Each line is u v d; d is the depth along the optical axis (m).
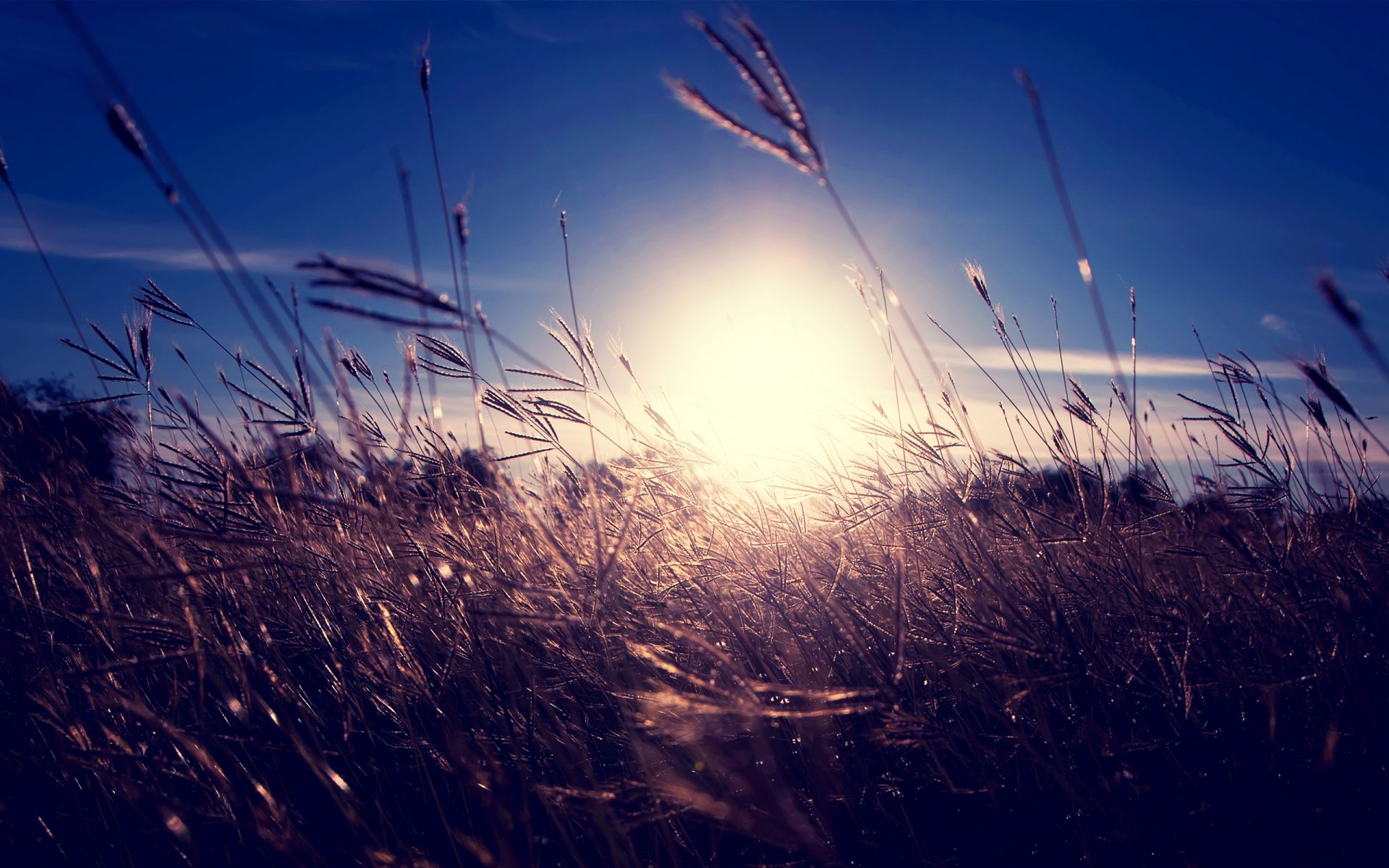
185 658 0.26
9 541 0.31
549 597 0.28
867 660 0.25
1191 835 0.24
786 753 0.30
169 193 0.18
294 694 0.30
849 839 0.27
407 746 0.29
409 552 0.31
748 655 0.29
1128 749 0.25
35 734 0.29
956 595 0.31
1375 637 0.28
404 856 0.24
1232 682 0.27
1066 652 0.25
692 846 0.26
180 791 0.29
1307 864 0.23
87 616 0.25
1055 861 0.25
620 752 0.30
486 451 0.29
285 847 0.23
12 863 0.27
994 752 0.28
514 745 0.28
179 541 0.30
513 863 0.24
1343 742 0.26
